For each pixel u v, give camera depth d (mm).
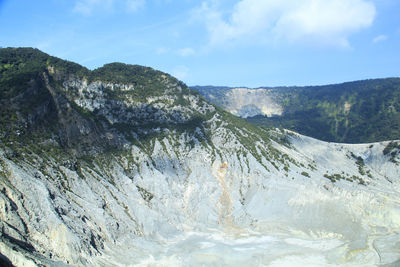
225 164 127938
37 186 81000
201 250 87250
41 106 107000
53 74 126688
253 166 126750
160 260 82062
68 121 112562
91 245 78312
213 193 116938
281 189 116938
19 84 106188
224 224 104625
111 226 88312
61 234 74625
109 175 108500
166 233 96625
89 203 91062
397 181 139375
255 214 109312
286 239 95375
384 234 97625
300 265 81500
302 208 109562
